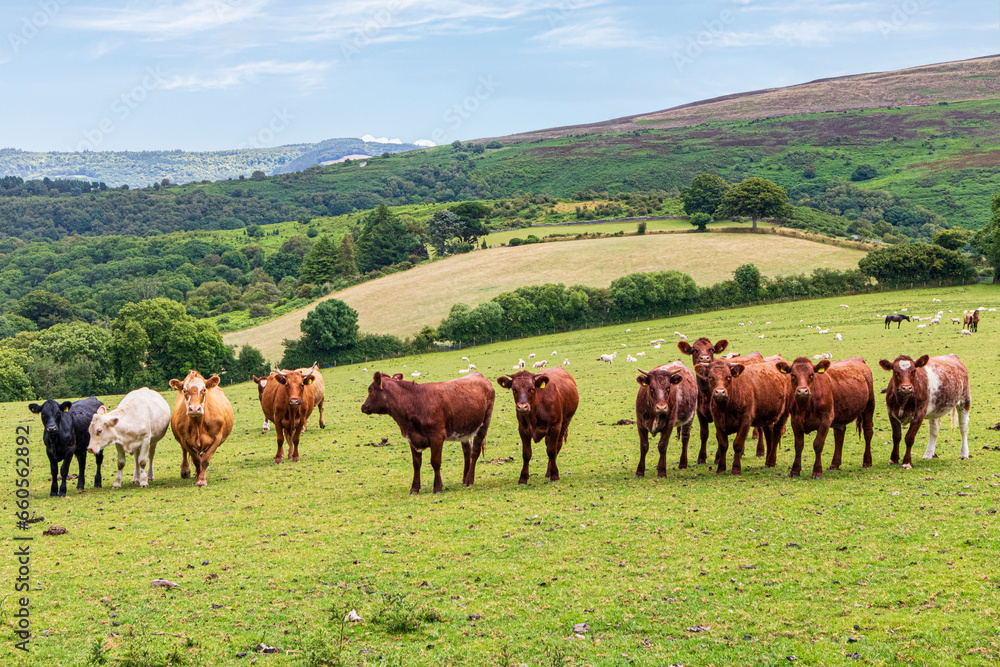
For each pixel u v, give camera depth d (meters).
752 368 18.86
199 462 20.31
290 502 17.39
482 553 12.62
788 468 18.98
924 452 19.55
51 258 189.25
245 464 23.52
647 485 17.55
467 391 18.34
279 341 97.88
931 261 87.38
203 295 157.62
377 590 11.02
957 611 9.32
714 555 11.96
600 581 11.05
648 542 12.81
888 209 184.38
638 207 167.75
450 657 8.76
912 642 8.60
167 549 13.48
